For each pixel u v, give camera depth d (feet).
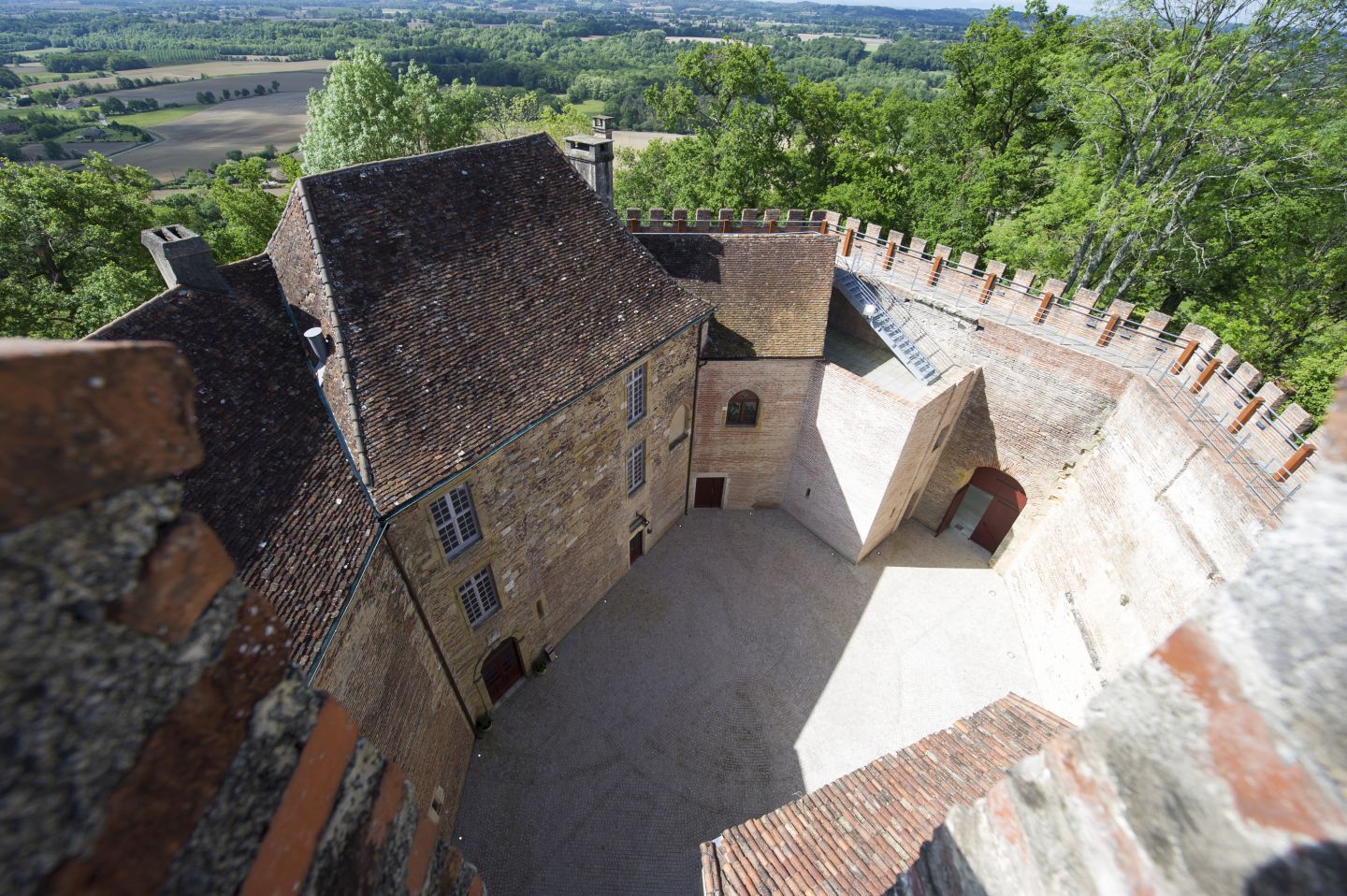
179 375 7.97
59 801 7.02
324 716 11.47
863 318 83.25
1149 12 83.66
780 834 40.60
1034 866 12.73
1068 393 72.59
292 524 40.63
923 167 144.56
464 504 52.34
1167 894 10.16
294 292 51.60
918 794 42.52
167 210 133.49
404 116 138.21
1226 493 52.39
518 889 58.54
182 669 8.66
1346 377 8.66
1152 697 10.74
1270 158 81.97
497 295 55.88
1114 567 65.92
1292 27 73.82
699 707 72.69
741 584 86.63
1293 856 8.75
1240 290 97.40
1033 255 106.93
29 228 100.07
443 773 58.59
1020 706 49.80
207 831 9.07
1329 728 8.58
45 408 6.37
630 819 63.31
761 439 87.35
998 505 89.61
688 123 157.28
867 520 84.99
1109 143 94.32
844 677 76.79
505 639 66.39
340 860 11.84
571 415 58.39
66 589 6.97
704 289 75.97
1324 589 8.84
